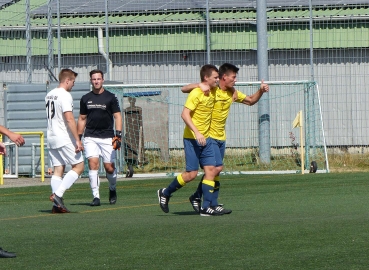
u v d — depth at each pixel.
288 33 47.56
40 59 48.12
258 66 44.38
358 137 47.19
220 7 48.31
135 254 14.83
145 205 26.34
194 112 21.47
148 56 48.66
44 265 13.79
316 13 47.34
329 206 24.08
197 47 48.25
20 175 43.41
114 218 21.75
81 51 49.06
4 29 47.97
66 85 24.70
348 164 45.12
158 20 48.38
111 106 26.50
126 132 44.19
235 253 14.69
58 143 24.16
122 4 49.88
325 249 14.94
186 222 20.08
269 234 17.20
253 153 45.31
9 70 47.97
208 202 21.83
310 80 45.38
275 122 46.25
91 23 48.66
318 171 42.72
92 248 15.71
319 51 47.59
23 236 17.81
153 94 45.44
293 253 14.55
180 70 48.47
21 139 14.72
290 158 45.16
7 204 27.80
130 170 42.38
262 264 13.46
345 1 47.72
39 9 49.59
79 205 26.75
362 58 47.28
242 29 47.81
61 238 17.36
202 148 21.86
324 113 47.28
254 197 28.34
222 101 21.80
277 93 46.44
